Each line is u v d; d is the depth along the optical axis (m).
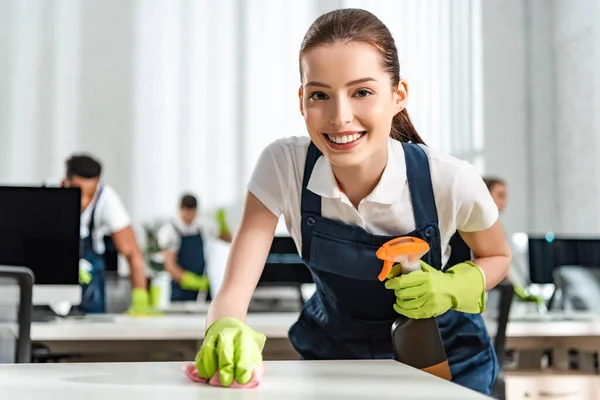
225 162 6.12
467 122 6.36
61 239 2.31
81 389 0.82
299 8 6.28
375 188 1.24
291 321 2.39
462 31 6.41
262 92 6.20
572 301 3.20
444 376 1.14
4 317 1.67
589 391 2.42
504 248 1.34
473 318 1.44
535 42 6.48
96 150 5.99
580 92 6.11
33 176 5.89
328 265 1.33
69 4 6.04
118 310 3.08
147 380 0.88
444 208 1.28
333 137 1.05
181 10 6.16
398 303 1.12
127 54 6.07
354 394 0.78
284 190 1.31
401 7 6.36
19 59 5.95
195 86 6.13
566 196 6.28
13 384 0.85
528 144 6.43
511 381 2.38
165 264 4.19
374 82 1.04
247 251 1.27
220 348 0.85
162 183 6.03
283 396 0.78
